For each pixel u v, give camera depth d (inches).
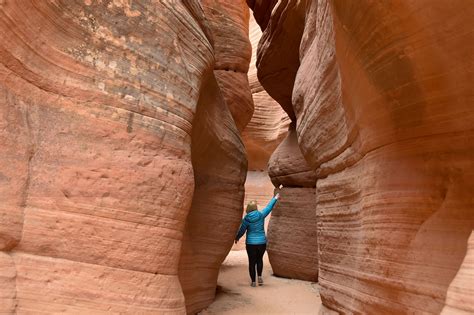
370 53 88.4
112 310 93.4
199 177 190.1
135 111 107.3
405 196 95.0
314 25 178.2
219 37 321.1
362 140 116.6
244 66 339.9
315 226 293.9
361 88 102.7
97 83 101.5
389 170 101.7
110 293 94.0
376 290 105.6
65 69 96.7
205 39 152.6
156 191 107.9
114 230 97.6
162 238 108.2
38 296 83.4
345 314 131.1
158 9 122.2
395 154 100.5
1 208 80.8
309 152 186.1
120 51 108.1
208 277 204.5
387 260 99.0
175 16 130.0
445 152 86.2
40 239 86.4
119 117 103.5
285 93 326.0
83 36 101.0
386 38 80.3
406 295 91.4
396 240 96.0
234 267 348.8
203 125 171.5
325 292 156.3
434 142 88.0
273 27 273.1
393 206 98.3
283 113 543.5
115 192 99.0
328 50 140.8
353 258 126.0
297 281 292.7
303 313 200.1
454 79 74.7
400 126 95.2
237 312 196.7
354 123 120.0
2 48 83.2
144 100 110.1
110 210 97.6
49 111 93.2
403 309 92.7
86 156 96.0
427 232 88.3
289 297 236.4
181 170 118.0
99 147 98.7
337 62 122.0
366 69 94.0
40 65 92.1
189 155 126.2
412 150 94.7
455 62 71.9
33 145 88.8
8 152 83.6
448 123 82.2
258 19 354.9
